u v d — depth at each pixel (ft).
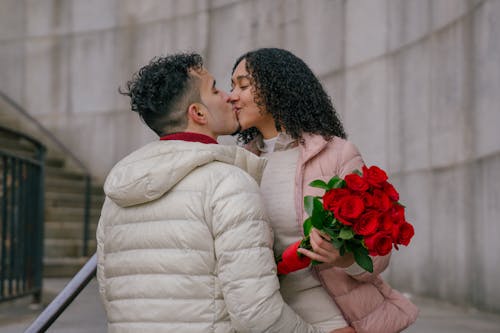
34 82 39.27
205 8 34.30
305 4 28.60
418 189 22.12
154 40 36.55
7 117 39.11
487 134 18.74
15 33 39.70
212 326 5.31
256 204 5.38
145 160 5.56
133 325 5.48
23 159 18.67
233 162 5.67
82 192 35.63
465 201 19.79
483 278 18.84
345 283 6.19
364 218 5.04
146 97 5.78
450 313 18.69
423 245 21.88
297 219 6.28
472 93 19.52
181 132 5.84
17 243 18.52
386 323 6.27
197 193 5.41
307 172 6.36
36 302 19.66
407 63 22.79
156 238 5.46
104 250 5.94
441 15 21.08
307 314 6.21
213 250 5.37
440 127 21.04
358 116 25.20
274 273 5.32
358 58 25.38
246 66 6.73
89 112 38.27
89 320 17.16
